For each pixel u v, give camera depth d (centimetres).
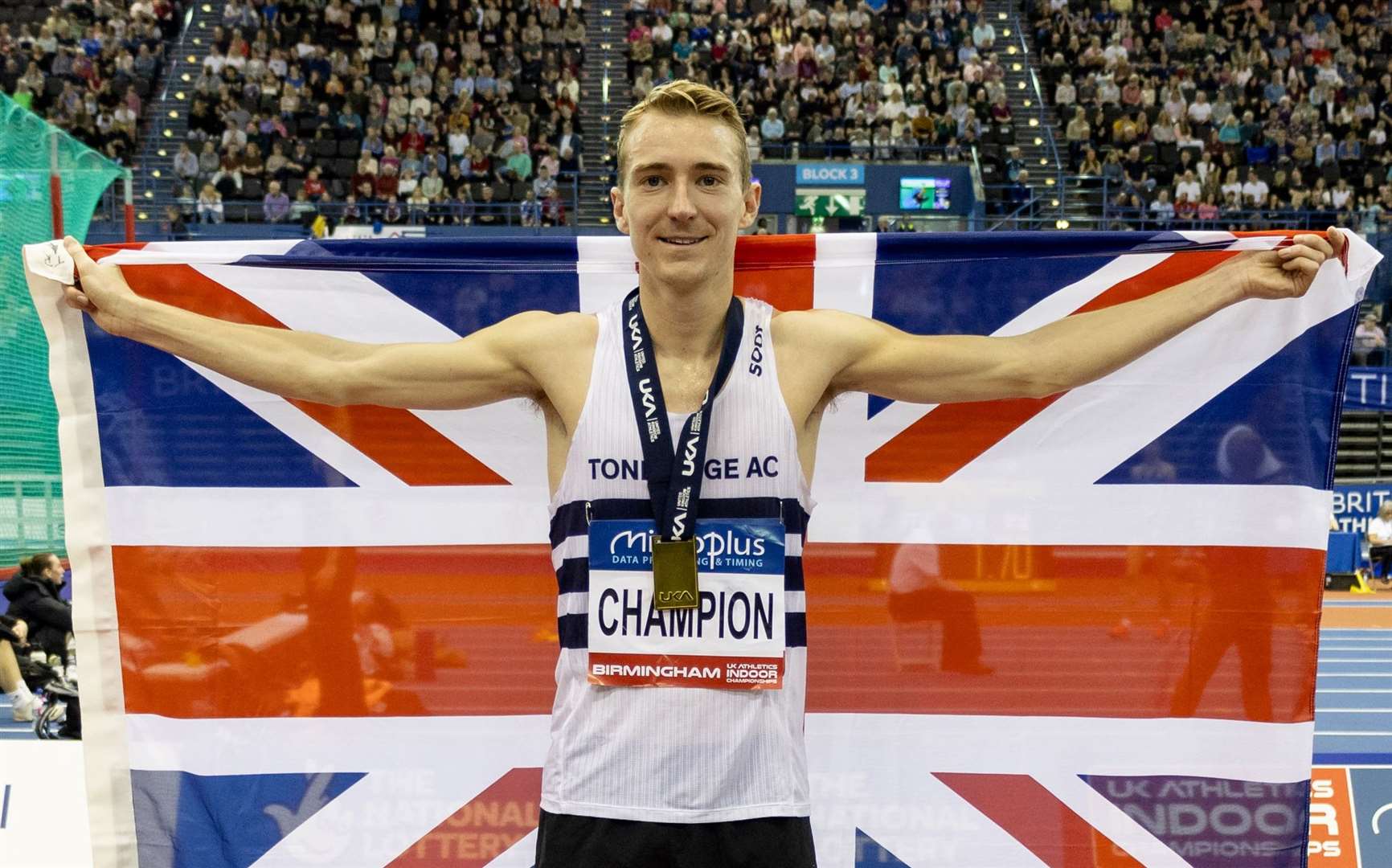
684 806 205
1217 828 295
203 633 298
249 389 297
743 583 210
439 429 299
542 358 221
